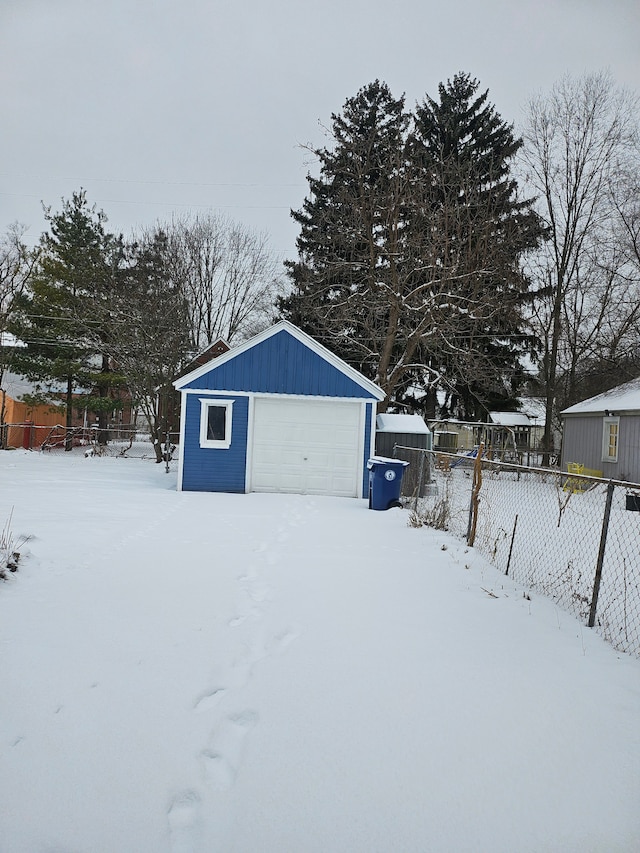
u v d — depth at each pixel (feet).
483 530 30.45
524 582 20.92
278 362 49.44
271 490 49.42
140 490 47.29
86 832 7.57
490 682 11.98
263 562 21.90
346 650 13.44
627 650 14.23
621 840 7.63
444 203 74.74
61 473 58.13
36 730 9.74
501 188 83.71
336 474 49.49
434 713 10.66
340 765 9.07
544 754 9.49
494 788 8.60
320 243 85.92
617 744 9.84
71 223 94.99
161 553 22.70
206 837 7.56
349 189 80.12
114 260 93.09
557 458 88.79
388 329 71.87
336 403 49.67
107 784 8.49
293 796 8.35
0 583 17.28
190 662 12.52
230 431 49.16
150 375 79.61
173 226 112.27
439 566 22.21
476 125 92.17
